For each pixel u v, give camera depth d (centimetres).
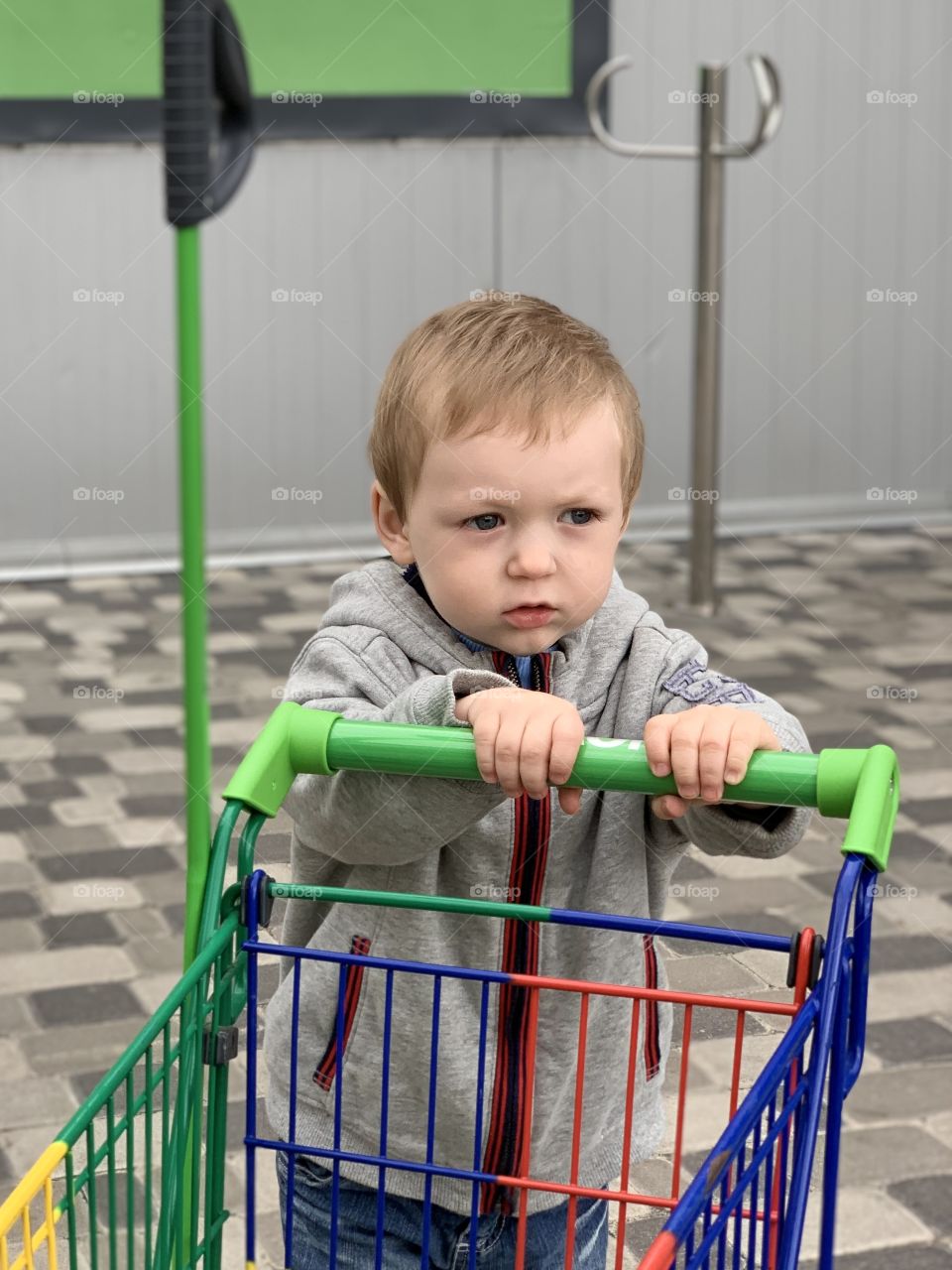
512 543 140
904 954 318
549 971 156
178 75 252
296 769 139
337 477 634
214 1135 136
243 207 605
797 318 672
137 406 605
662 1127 165
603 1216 163
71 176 585
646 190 641
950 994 303
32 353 593
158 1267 129
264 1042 162
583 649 156
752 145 516
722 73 518
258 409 622
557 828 152
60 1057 279
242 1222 234
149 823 378
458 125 618
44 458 600
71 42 575
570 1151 160
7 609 556
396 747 135
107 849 364
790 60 645
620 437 144
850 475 691
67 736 434
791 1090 120
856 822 126
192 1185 133
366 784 140
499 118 621
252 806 135
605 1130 161
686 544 644
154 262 598
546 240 636
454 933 155
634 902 155
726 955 152
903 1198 244
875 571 613
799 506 685
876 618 549
